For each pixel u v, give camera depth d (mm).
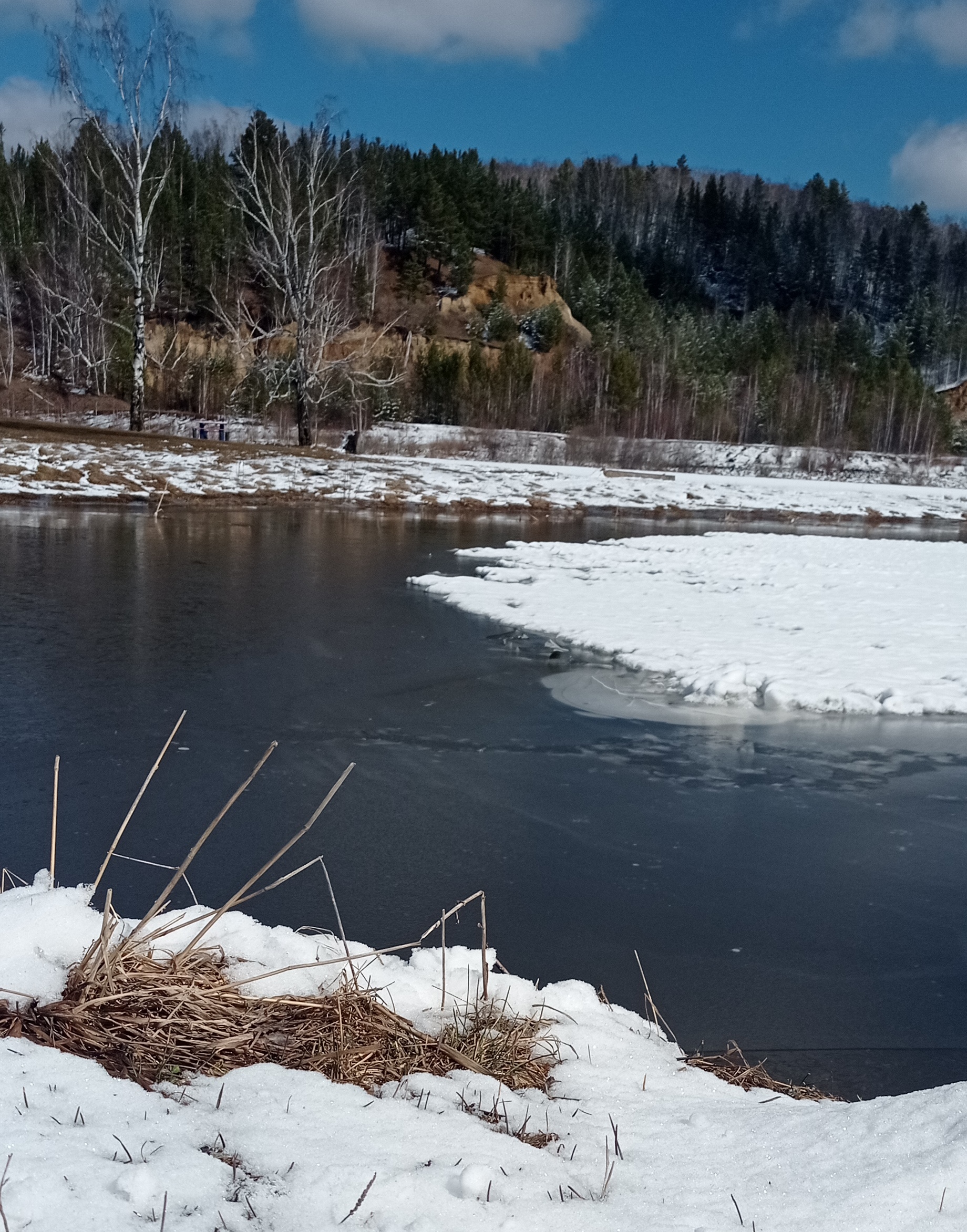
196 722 7906
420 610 12797
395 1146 2424
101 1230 1935
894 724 8602
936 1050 3967
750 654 10711
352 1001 3156
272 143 49188
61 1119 2326
